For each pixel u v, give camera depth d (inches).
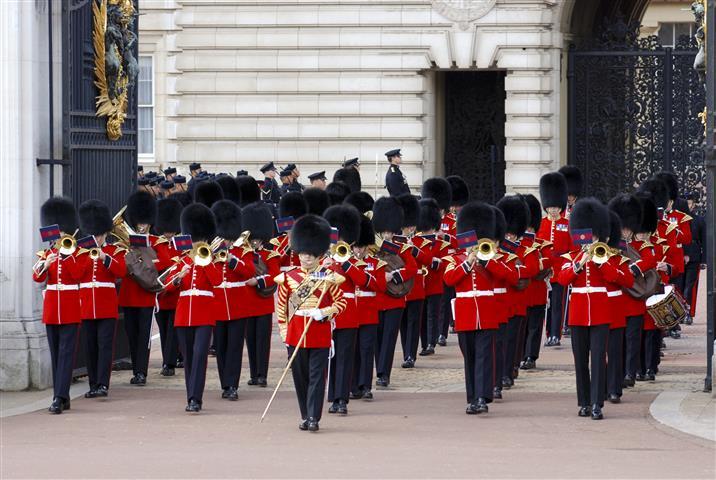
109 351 1526.8
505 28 2832.2
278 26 2901.1
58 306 1425.9
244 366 1785.2
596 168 2871.6
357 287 1488.7
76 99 1662.2
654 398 1491.1
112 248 1536.7
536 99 2837.1
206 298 1434.5
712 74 1493.6
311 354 1316.4
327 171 2908.5
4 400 1503.4
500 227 1455.5
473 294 1401.3
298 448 1230.3
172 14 2940.5
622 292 1465.3
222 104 2933.1
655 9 3981.3
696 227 2062.0
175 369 1753.2
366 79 2881.4
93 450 1226.6
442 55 2851.9
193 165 2421.3
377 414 1407.5
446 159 3073.3
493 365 1407.5
